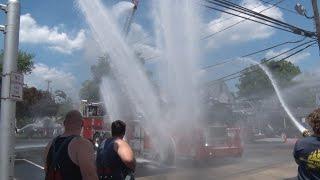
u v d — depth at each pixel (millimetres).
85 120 20188
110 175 5246
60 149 4027
